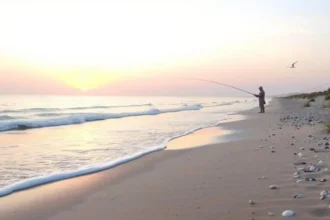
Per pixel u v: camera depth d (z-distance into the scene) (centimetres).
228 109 3597
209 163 686
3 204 461
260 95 2436
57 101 6097
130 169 681
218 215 367
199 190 479
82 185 560
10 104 4425
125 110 3569
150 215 391
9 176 636
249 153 754
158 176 605
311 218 329
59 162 770
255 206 382
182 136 1237
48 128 1736
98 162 766
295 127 1229
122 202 452
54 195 501
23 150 951
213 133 1306
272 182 475
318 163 564
